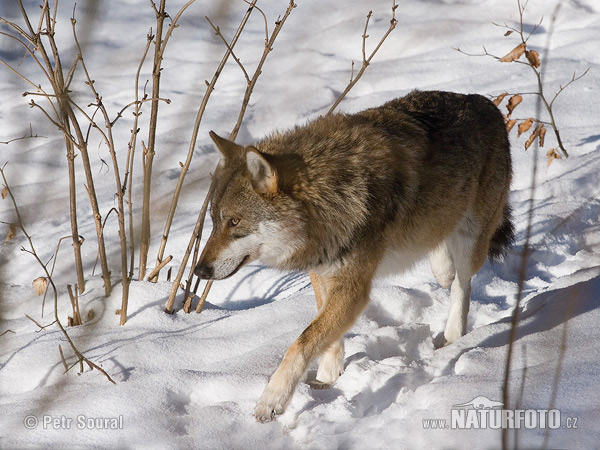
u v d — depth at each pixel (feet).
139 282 32.99
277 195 25.44
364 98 53.83
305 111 53.01
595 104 49.57
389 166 26.55
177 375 25.40
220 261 25.91
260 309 30.96
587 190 41.19
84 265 36.91
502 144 31.89
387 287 32.48
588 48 58.08
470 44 61.67
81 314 31.60
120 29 68.54
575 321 26.25
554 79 53.57
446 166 28.48
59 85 28.76
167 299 32.04
